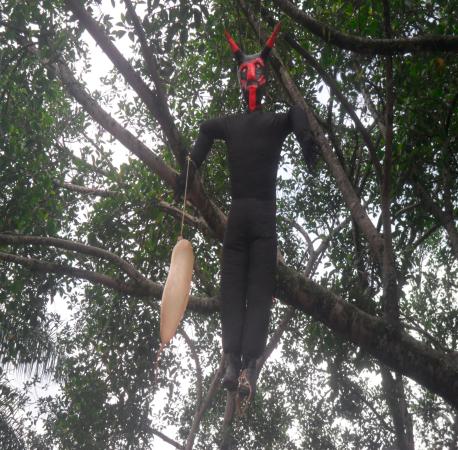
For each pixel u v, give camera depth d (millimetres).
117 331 10281
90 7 5848
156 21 5887
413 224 8273
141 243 8586
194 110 9578
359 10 6168
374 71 7551
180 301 2395
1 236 6355
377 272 8219
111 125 5254
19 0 6496
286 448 12922
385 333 5340
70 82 5664
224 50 8055
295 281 5359
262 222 3652
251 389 3320
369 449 12250
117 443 10906
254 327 3463
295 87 7012
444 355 5465
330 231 11172
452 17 6375
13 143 7641
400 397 10078
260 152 3746
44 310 9953
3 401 11898
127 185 8547
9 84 7273
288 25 7137
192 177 3955
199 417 11727
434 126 6988
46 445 12227
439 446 12398
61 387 11602
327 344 8195
